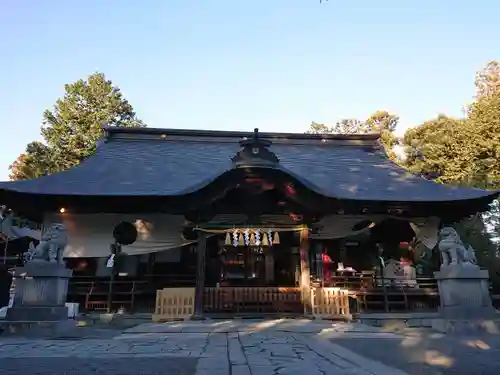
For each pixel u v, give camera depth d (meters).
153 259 15.68
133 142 21.39
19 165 33.28
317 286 13.53
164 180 15.73
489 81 29.88
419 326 10.80
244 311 12.29
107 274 15.26
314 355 5.98
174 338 7.93
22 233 21.44
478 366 5.30
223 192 12.75
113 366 5.16
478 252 19.06
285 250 16.31
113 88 34.59
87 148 31.27
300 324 10.01
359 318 11.83
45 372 4.81
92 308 14.01
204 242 12.90
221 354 6.05
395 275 16.42
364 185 16.27
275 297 12.52
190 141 21.95
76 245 14.87
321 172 17.97
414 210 15.23
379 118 40.56
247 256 16.20
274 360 5.55
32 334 8.16
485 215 20.66
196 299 11.93
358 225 16.22
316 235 15.98
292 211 13.29
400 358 5.83
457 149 24.28
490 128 23.12
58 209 14.59
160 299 11.76
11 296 11.89
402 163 31.83
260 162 12.63
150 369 4.95
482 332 8.27
